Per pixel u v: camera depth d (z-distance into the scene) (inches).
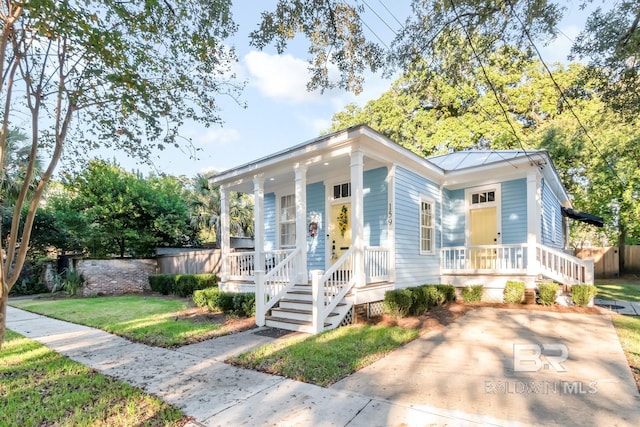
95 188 578.6
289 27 203.2
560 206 556.1
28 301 479.5
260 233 356.8
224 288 391.2
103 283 544.4
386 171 336.2
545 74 671.8
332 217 383.2
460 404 127.8
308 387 146.1
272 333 242.1
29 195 363.6
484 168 358.9
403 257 327.3
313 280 240.8
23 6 115.9
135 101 168.6
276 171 344.8
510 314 290.5
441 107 756.0
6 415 125.3
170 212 658.8
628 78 216.1
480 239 398.9
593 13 191.9
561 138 588.7
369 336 221.8
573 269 329.4
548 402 128.5
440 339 219.1
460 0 183.5
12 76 132.0
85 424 117.6
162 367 175.8
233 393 141.5
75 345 223.6
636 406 124.4
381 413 121.6
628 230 684.1
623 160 511.5
